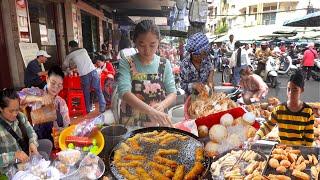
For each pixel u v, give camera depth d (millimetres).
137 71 1748
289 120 1997
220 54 4359
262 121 2143
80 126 1618
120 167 1313
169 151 1418
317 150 1494
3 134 1960
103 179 1245
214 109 1820
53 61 7246
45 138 2371
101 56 5840
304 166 1354
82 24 9266
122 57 1787
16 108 1974
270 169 1330
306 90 5484
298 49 10641
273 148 1505
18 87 5000
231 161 1331
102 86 4898
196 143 1484
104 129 1641
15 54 5074
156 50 1771
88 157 1329
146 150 1445
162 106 1697
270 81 4668
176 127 1695
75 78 4617
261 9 11023
